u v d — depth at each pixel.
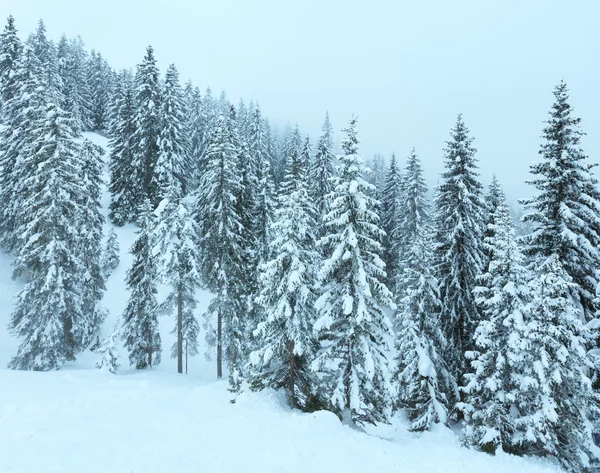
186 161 46.09
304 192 18.39
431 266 21.80
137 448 9.59
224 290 26.47
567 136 17.20
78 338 25.73
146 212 29.39
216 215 26.38
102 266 37.56
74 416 11.59
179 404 14.94
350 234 16.19
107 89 70.81
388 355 25.06
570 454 14.84
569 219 16.86
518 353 15.81
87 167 33.59
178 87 44.97
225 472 9.03
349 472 10.52
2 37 42.31
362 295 16.36
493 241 17.52
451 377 20.59
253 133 50.44
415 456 13.48
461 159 21.84
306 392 17.62
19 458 8.14
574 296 17.47
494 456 14.97
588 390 14.88
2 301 29.77
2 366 24.80
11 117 35.94
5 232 32.56
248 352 27.14
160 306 27.48
